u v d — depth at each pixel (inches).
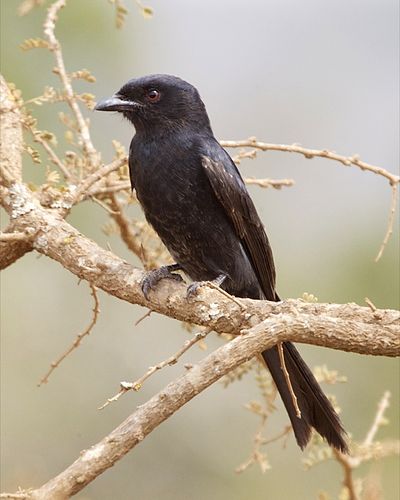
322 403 352.2
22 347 542.0
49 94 369.1
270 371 359.3
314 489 524.4
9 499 265.3
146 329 567.8
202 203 391.2
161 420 275.4
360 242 522.0
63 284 557.9
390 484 491.2
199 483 550.9
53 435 535.8
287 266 522.9
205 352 568.7
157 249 409.4
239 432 558.3
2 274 548.4
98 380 552.1
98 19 505.0
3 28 490.9
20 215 342.3
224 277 399.9
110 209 388.5
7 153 357.4
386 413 510.6
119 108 404.2
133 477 549.0
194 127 404.2
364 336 288.8
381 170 356.5
